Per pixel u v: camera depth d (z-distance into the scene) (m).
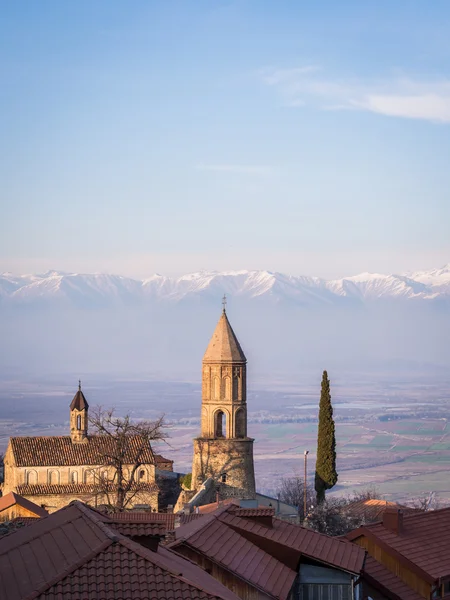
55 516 53.41
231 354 155.25
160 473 187.38
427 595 64.44
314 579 57.28
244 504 120.56
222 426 157.50
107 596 40.12
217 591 45.25
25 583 41.94
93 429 172.25
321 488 157.12
